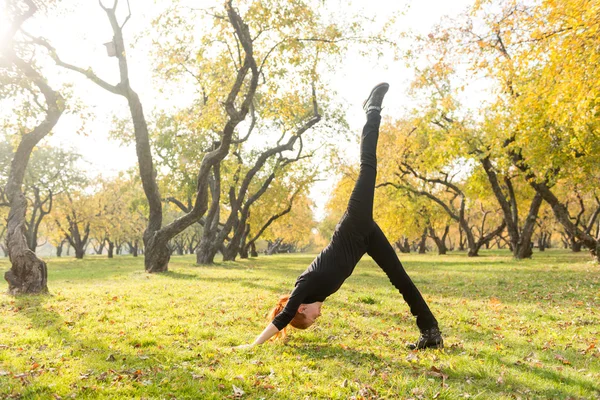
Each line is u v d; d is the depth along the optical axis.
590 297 11.62
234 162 34.12
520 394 4.78
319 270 6.18
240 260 38.91
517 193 36.78
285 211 41.41
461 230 65.25
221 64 21.92
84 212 54.16
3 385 4.72
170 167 32.53
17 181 12.80
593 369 5.69
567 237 57.16
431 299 11.74
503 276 18.14
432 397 4.61
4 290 13.59
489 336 7.46
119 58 20.05
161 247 20.56
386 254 6.50
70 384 4.79
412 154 40.25
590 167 22.84
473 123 30.59
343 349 6.35
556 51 10.77
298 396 4.61
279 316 6.22
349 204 6.40
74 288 13.30
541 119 17.58
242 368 5.38
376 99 6.78
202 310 9.16
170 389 4.71
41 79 14.18
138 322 7.94
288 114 22.50
